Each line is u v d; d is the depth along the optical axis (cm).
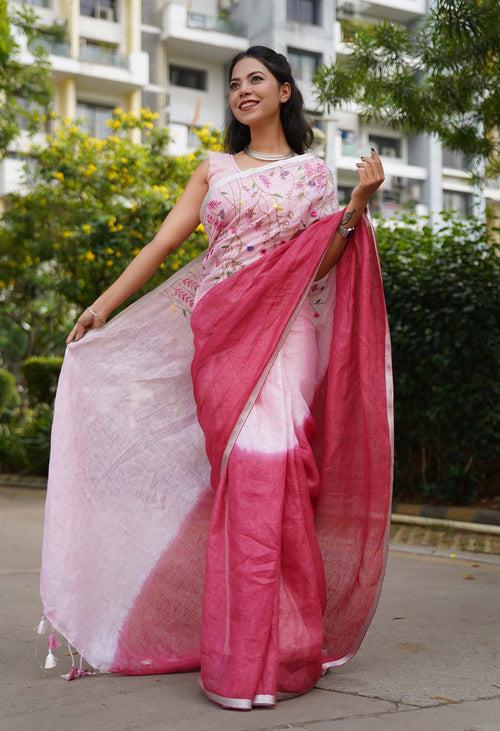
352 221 297
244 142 327
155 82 3272
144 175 1534
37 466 1248
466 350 780
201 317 297
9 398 1655
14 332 2550
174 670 299
